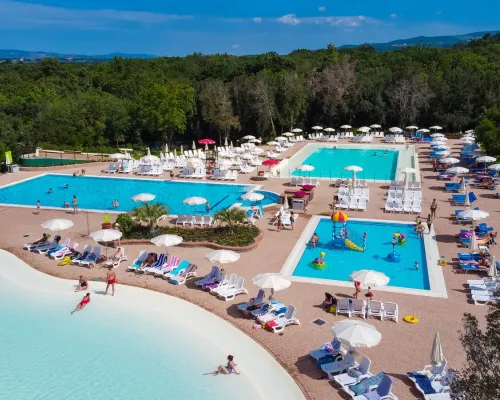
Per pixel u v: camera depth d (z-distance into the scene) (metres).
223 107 68.31
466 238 26.08
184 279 22.05
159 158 52.44
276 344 16.83
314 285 21.39
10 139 55.38
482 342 9.36
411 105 71.44
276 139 63.50
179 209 35.56
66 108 67.38
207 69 94.50
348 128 72.44
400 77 73.94
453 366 15.05
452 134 65.75
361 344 14.34
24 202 37.72
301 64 92.38
